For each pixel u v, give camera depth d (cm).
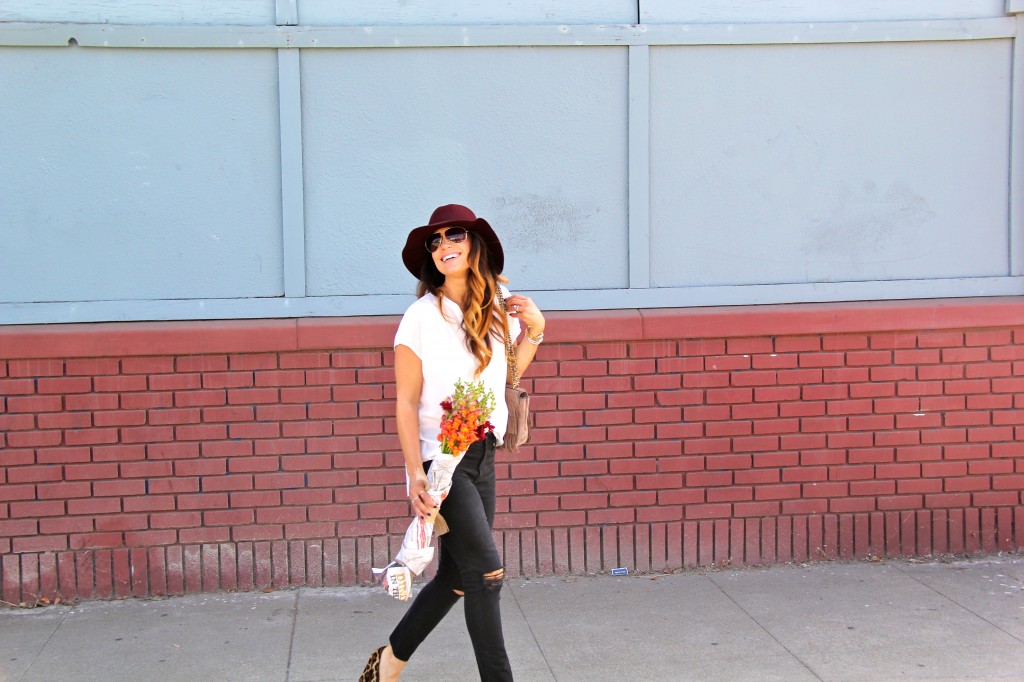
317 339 481
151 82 478
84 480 477
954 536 530
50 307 477
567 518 508
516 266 505
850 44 513
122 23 475
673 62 505
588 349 502
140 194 481
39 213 476
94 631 448
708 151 511
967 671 402
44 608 475
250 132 485
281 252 491
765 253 518
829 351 516
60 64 472
